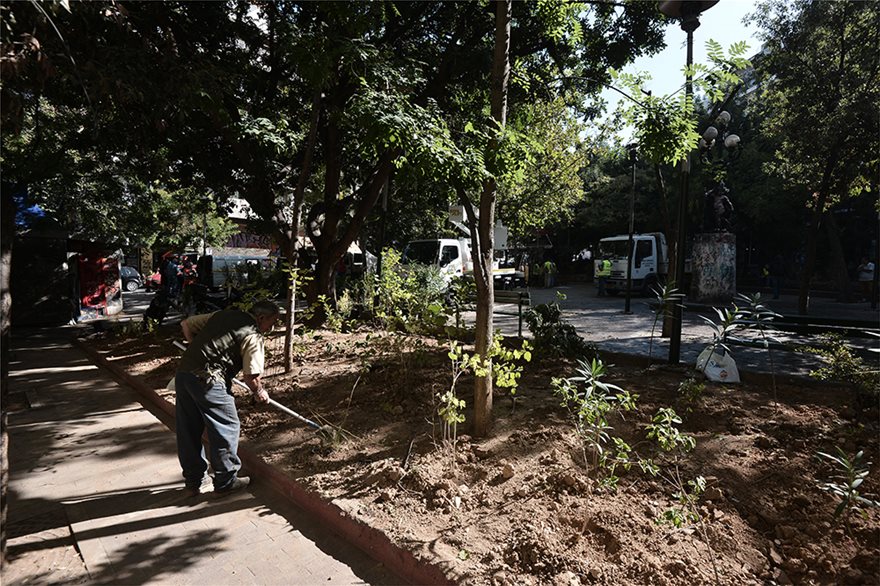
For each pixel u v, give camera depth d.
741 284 26.05
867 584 2.30
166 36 5.97
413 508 3.22
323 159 11.55
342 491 3.53
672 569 2.46
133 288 29.39
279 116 8.97
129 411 6.04
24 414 5.98
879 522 2.69
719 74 4.11
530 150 4.11
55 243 13.78
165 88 5.32
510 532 2.87
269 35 8.26
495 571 2.56
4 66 2.63
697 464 3.41
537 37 9.20
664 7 6.52
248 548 3.15
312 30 6.43
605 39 10.54
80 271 15.26
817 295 20.61
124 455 4.69
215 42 8.27
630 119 4.16
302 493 3.63
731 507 2.94
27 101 6.62
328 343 7.55
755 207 21.62
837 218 22.72
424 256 17.55
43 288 13.67
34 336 12.13
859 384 4.54
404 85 4.57
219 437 3.72
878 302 17.50
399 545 2.85
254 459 4.23
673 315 6.30
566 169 19.59
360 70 4.79
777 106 12.96
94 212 14.03
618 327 11.36
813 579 2.39
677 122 4.06
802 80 11.38
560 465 3.48
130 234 16.45
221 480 3.78
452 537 2.88
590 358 6.40
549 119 17.39
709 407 4.41
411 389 5.37
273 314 4.03
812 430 3.85
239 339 3.79
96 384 7.40
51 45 3.64
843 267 17.89
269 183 10.00
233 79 7.05
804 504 2.93
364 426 4.58
